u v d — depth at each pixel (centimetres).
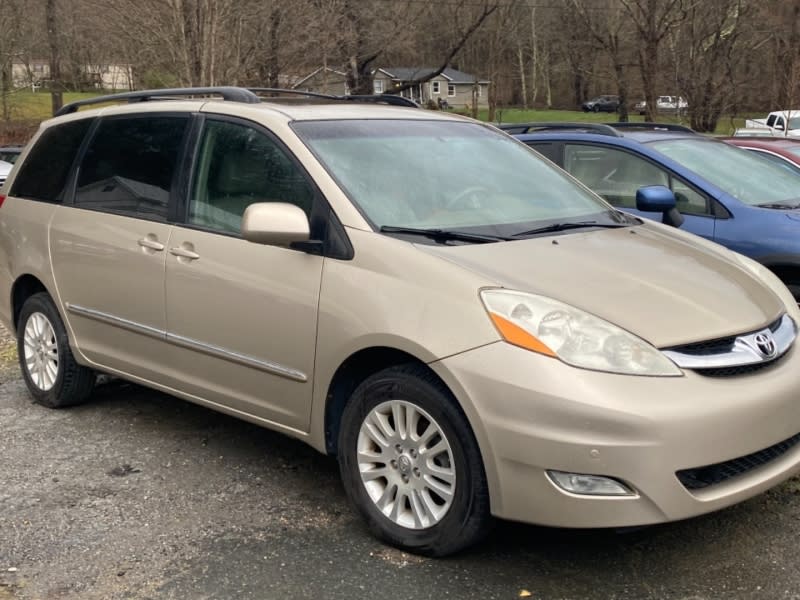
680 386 313
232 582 338
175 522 392
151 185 474
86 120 540
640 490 306
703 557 352
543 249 380
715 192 634
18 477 445
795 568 342
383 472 366
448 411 334
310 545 368
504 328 324
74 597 330
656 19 2528
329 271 375
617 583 334
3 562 357
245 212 382
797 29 2228
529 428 312
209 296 425
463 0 3025
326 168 398
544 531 376
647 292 349
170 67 1521
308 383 385
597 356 315
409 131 457
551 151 738
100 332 504
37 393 561
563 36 3459
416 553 355
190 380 449
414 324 342
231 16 1531
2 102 3084
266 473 447
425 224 390
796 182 700
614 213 470
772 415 329
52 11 2714
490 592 328
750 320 348
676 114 2723
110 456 473
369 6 2597
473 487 331
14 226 564
